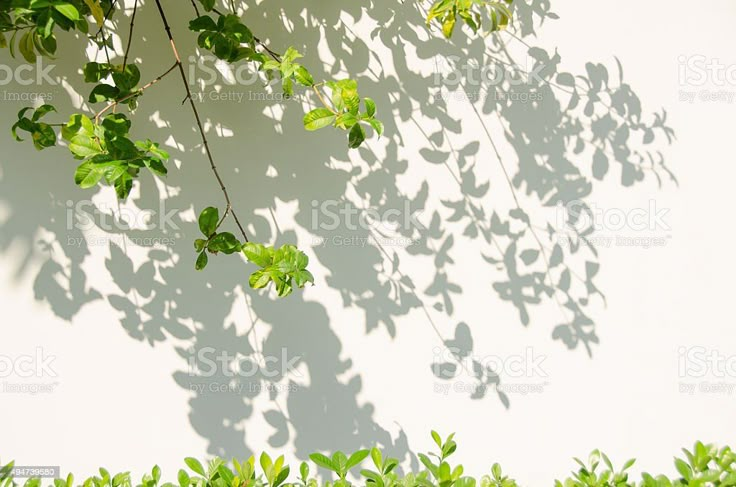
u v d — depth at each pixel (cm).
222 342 195
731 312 201
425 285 198
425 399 199
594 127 196
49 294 191
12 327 190
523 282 199
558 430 202
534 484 202
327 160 193
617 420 202
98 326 192
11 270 189
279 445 197
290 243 194
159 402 195
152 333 193
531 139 196
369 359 198
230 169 191
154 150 135
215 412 196
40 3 122
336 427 198
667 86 197
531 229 198
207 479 158
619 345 201
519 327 199
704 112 197
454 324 199
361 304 197
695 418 203
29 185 188
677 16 195
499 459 201
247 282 194
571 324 200
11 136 186
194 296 193
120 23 184
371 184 195
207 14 187
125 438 195
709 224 199
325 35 190
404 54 192
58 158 188
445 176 196
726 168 198
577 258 199
